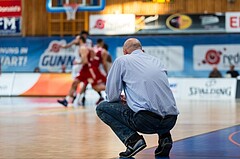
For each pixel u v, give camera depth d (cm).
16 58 4128
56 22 4181
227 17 3922
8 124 1619
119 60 934
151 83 916
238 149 1066
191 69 3928
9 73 3891
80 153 1024
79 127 1527
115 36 4034
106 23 4062
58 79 3753
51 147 1109
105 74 2664
